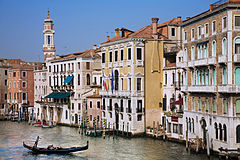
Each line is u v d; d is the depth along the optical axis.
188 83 42.97
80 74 65.75
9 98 91.12
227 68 34.47
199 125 40.19
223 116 35.12
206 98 38.88
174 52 50.38
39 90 80.75
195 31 41.25
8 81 91.62
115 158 38.88
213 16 37.25
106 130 53.88
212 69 37.44
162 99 52.59
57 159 39.59
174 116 46.53
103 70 58.62
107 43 57.19
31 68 88.19
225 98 34.97
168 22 56.38
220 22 35.88
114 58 55.88
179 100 45.78
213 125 37.06
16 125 70.88
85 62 65.94
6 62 97.00
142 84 51.84
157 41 52.88
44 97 73.25
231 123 34.00
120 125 53.84
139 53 51.91
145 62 52.28
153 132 49.12
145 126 51.91
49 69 75.81
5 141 51.12
